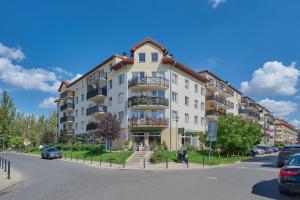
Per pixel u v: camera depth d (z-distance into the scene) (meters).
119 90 46.31
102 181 17.11
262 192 12.91
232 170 23.55
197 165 29.00
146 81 43.09
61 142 65.62
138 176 19.86
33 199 11.76
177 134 45.16
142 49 44.78
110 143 46.00
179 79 47.09
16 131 90.88
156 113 44.12
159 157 31.56
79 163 32.69
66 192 13.33
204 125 54.56
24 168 27.19
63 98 69.56
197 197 11.67
